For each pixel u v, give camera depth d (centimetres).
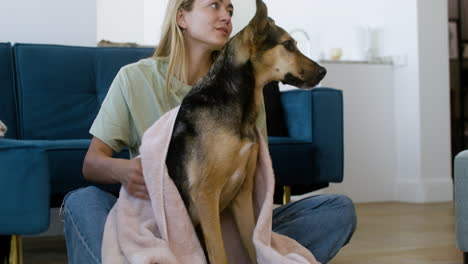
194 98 129
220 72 128
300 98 278
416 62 414
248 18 396
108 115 149
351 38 463
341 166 274
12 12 294
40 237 287
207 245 121
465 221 182
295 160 262
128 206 129
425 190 412
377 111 426
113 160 136
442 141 422
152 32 432
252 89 129
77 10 307
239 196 135
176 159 126
